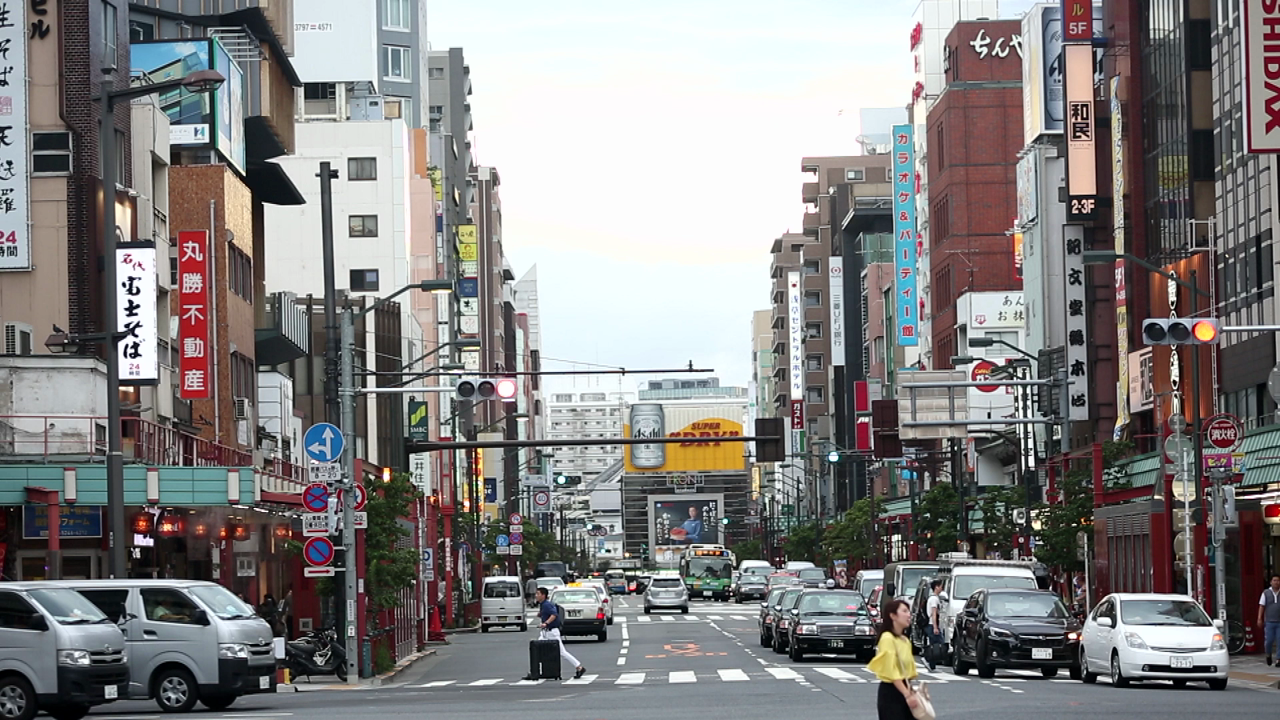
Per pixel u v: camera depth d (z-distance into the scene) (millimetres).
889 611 16984
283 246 118188
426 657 59781
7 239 53844
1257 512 50000
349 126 118625
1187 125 72688
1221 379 68312
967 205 126875
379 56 143250
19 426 48594
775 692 35281
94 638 28922
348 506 43875
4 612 28703
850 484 175750
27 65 54469
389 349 106188
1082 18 86062
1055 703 30234
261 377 75750
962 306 120625
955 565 49812
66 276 53844
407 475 51656
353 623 43188
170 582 32500
